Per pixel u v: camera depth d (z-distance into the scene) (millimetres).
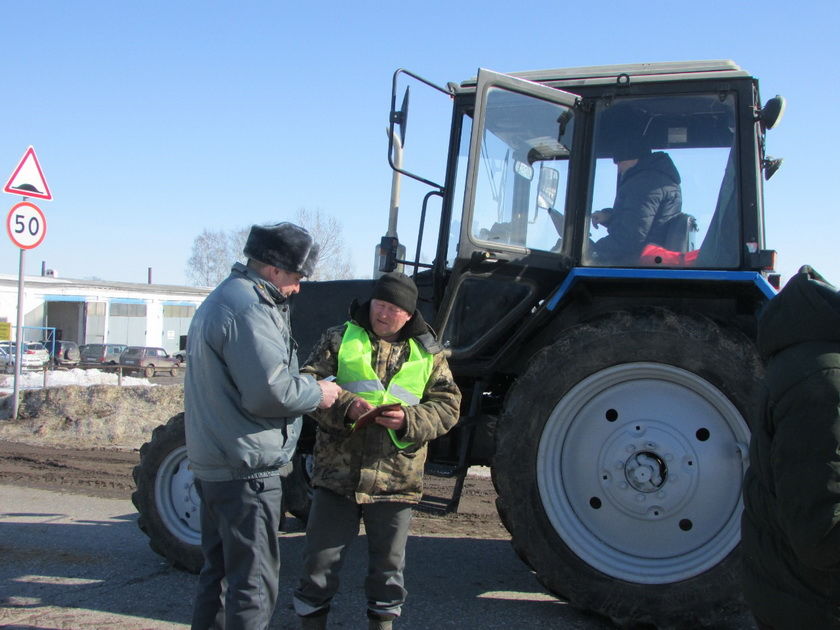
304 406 2953
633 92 4336
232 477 2930
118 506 6473
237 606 2895
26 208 10617
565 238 4352
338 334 3379
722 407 3863
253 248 3055
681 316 3930
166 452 4605
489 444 4371
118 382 18734
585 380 3973
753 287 4035
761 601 2182
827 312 2090
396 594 3227
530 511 3947
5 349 27781
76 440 10328
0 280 37750
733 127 4227
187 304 46219
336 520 3178
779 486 2045
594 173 4367
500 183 4344
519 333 4297
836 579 2027
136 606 4023
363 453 3164
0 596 4160
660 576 3797
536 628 3811
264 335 2896
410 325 3354
